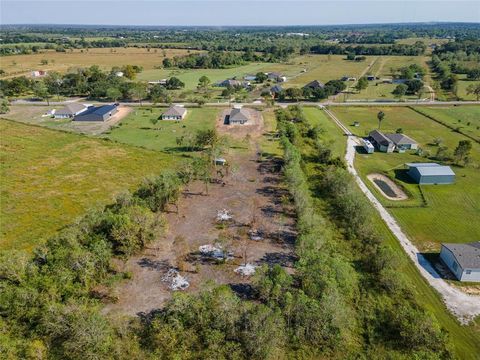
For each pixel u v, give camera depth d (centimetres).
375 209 6162
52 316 3450
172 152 8625
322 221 5384
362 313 3862
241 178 7269
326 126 10881
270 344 3256
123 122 11156
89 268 4097
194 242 5119
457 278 4541
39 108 12938
